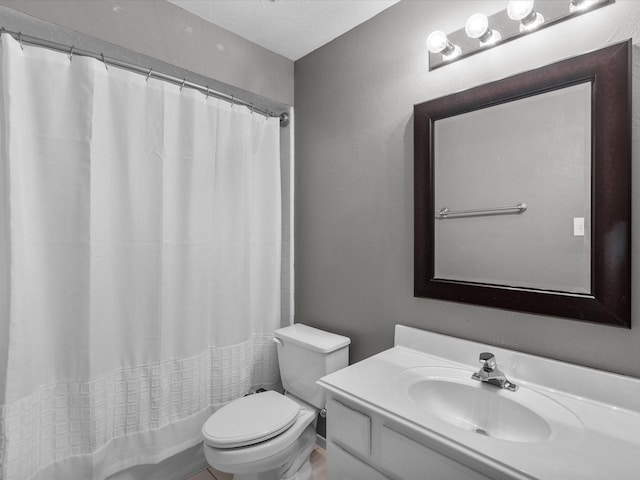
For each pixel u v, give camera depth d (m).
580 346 1.06
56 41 1.35
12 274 1.14
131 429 1.46
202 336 1.64
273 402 1.59
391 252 1.55
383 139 1.57
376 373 1.22
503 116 1.18
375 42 1.60
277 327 1.98
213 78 1.69
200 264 1.63
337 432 1.12
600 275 0.99
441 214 1.35
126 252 1.44
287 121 2.04
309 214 1.95
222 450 1.33
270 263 1.96
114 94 1.40
